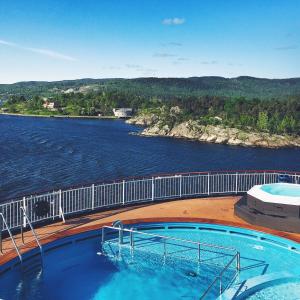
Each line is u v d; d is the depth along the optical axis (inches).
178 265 494.6
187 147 4330.7
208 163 3353.8
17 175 2282.2
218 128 5319.9
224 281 453.7
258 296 423.8
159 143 4493.1
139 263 498.6
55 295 420.5
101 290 434.6
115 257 514.3
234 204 717.9
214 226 602.5
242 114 5826.8
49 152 3250.5
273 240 559.2
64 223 603.2
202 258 514.0
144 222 607.5
